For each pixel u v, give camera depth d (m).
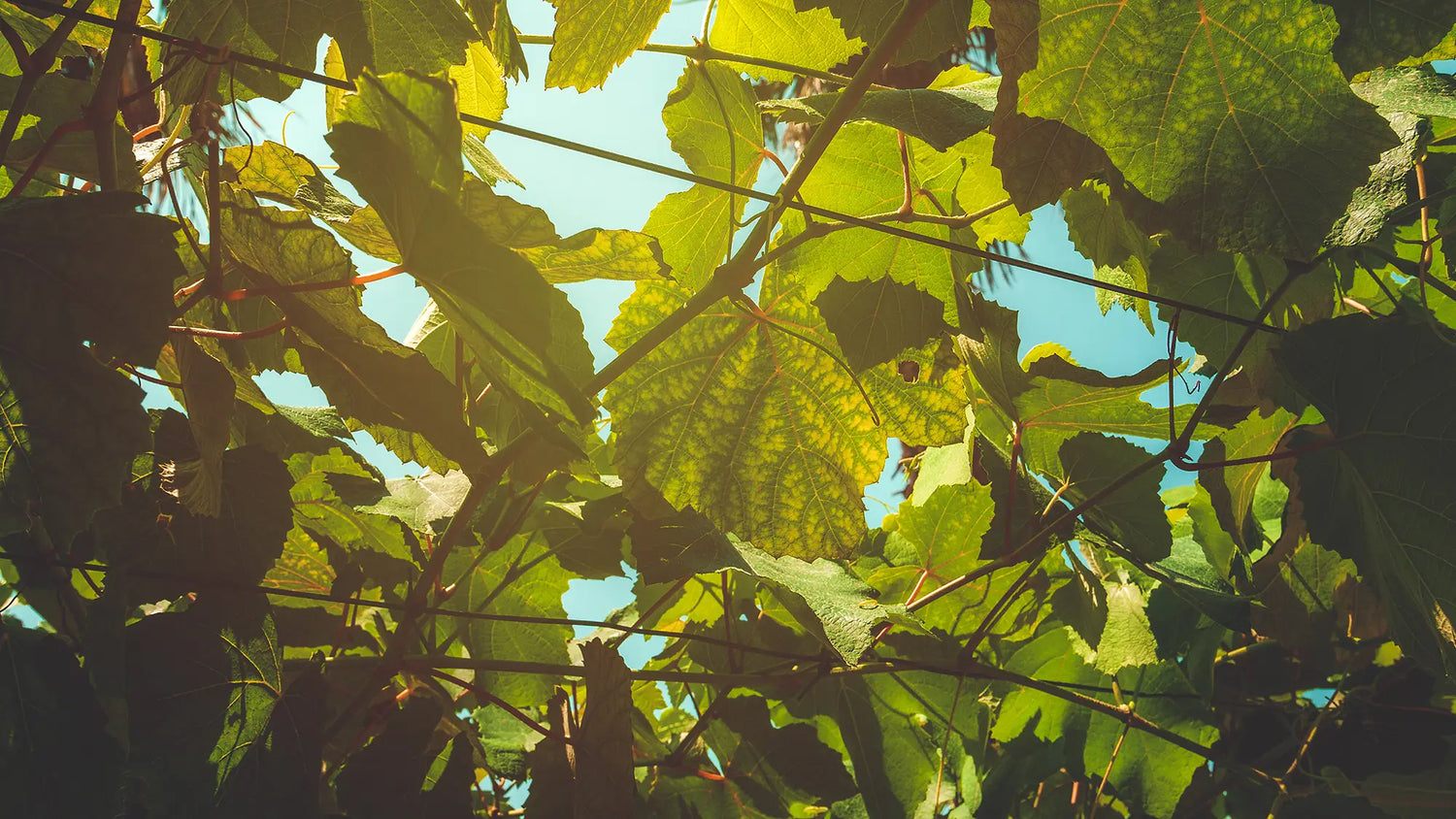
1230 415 0.63
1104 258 0.66
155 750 0.50
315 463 0.65
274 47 0.54
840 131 0.64
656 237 0.65
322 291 0.49
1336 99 0.47
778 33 0.69
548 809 0.60
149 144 0.59
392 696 0.63
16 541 0.51
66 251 0.44
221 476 0.55
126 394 0.44
